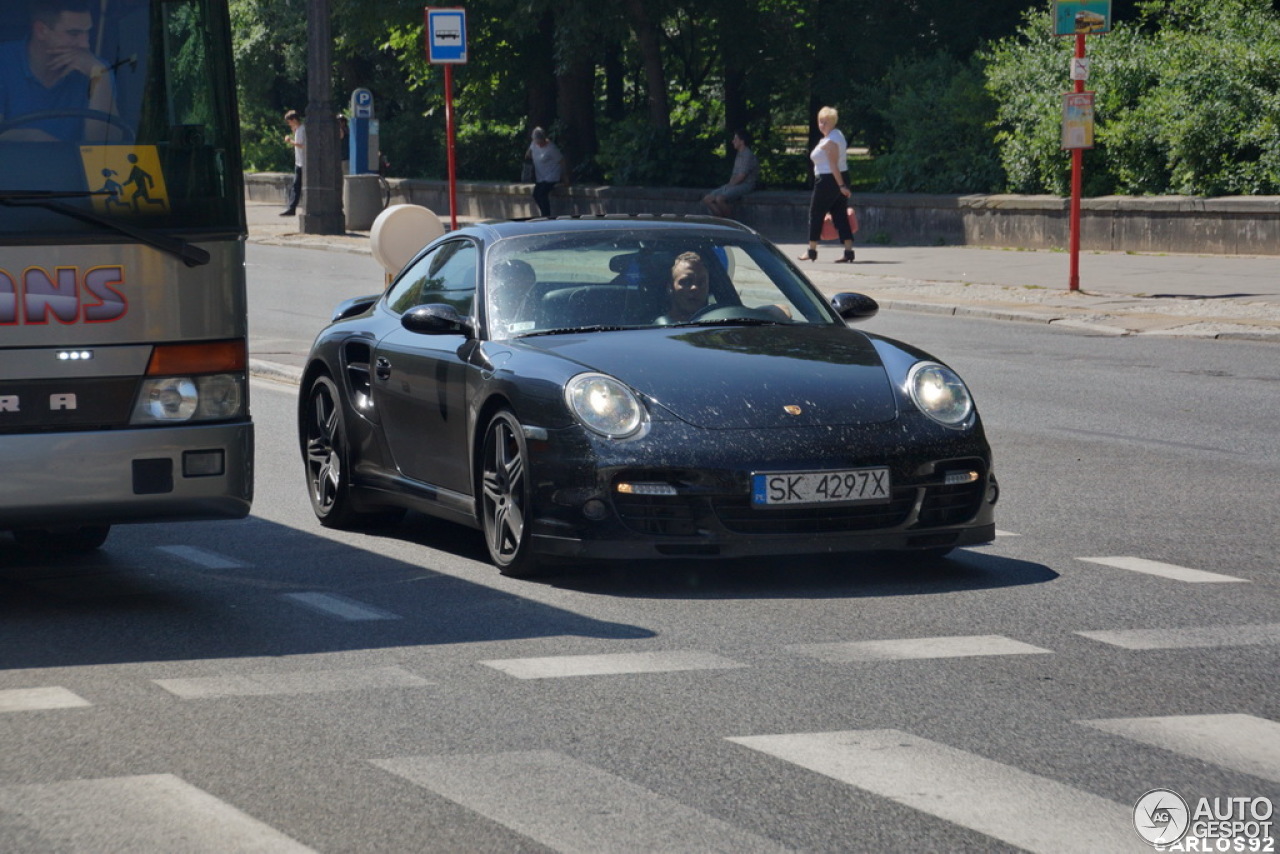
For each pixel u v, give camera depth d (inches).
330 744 269.3
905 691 298.4
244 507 369.4
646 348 405.4
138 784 249.8
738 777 251.3
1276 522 464.8
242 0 2881.4
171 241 356.2
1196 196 1307.8
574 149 2059.5
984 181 1508.4
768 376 393.7
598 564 411.8
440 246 485.1
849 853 219.9
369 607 372.2
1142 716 282.2
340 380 482.0
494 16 1998.0
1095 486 524.1
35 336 348.2
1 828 231.6
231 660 325.1
